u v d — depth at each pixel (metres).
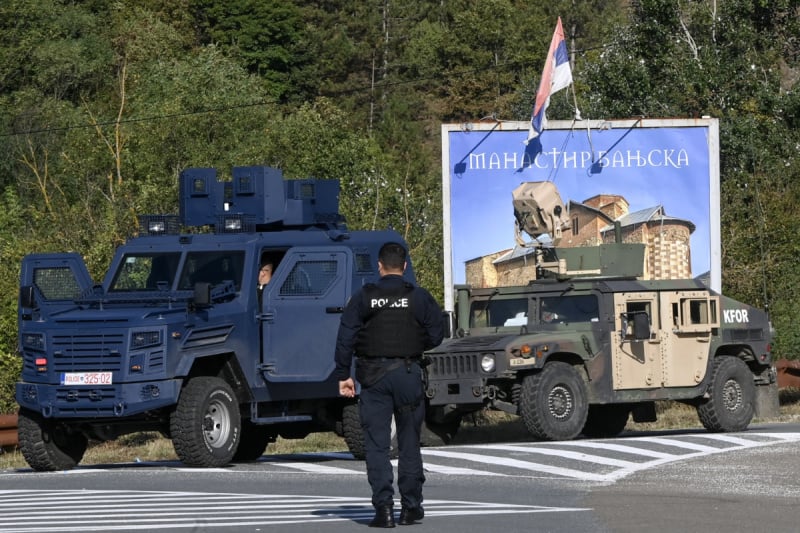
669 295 62.22
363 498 36.91
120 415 46.50
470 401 57.66
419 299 30.80
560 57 81.31
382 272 31.23
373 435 30.67
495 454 50.50
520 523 31.42
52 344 47.53
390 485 30.67
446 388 58.38
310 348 50.84
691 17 140.12
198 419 47.28
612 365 60.25
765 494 37.69
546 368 58.12
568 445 54.44
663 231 81.00
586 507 34.59
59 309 50.69
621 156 80.88
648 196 81.00
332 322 50.91
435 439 63.00
